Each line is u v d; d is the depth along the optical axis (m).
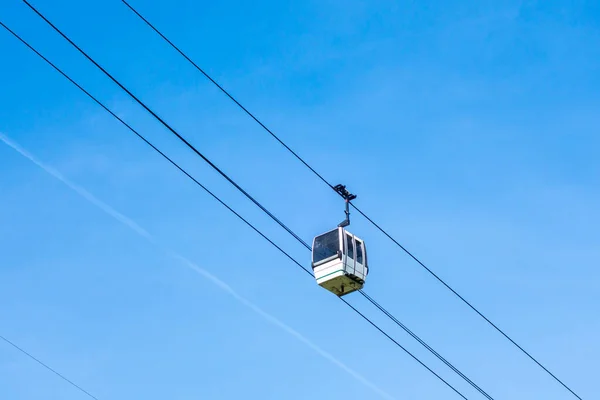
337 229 46.22
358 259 46.47
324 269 45.81
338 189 45.59
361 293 39.94
